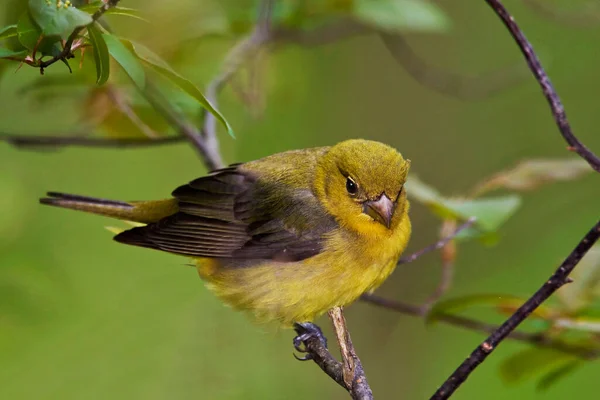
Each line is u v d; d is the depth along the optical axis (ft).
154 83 29.81
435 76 40.24
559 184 49.98
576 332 27.68
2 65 27.61
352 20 38.60
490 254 49.29
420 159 49.73
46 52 18.28
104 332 40.91
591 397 42.86
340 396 42.42
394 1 34.53
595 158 21.70
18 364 38.81
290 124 46.75
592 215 48.93
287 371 40.81
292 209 28.73
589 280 26.48
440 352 46.50
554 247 48.24
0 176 36.55
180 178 48.60
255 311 29.50
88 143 31.42
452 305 27.53
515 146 49.93
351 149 28.50
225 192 29.94
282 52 39.81
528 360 27.96
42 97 31.86
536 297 19.34
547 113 50.11
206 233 29.40
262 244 28.94
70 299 37.78
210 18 35.53
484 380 44.73
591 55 50.24
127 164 47.85
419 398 45.55
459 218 28.43
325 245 28.17
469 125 50.03
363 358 45.88
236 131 45.44
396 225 28.43
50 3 17.01
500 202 28.45
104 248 42.91
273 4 34.65
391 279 47.67
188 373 39.09
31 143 31.14
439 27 34.53
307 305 28.63
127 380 39.47
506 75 40.70
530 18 50.65
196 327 40.27
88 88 31.12
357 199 27.81
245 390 39.17
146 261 44.14
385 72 49.47
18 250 35.04
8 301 33.88
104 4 17.63
